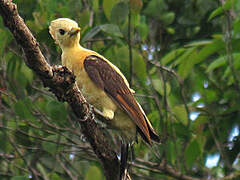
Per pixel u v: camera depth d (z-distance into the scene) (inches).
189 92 545.0
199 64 550.3
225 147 518.3
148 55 517.7
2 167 504.1
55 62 460.1
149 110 494.6
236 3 512.7
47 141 452.8
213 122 517.0
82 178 486.6
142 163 506.0
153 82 469.1
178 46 556.7
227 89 557.6
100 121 395.9
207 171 506.6
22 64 462.6
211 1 570.6
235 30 496.1
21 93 462.0
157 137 393.1
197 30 569.9
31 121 449.4
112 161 358.6
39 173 495.2
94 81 381.1
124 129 395.2
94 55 396.8
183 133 485.7
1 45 445.1
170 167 473.1
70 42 395.9
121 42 469.4
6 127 460.1
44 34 427.8
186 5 581.0
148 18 540.1
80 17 483.8
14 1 445.1
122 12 447.8
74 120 500.7
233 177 469.7
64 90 320.5
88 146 489.1
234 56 489.4
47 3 478.9
